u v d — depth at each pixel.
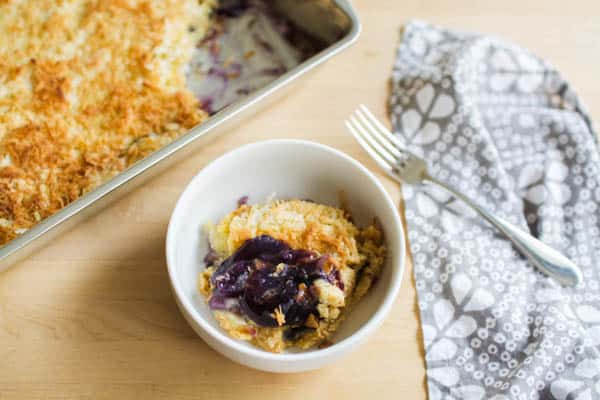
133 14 0.66
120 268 0.59
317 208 0.58
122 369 0.56
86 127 0.63
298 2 0.69
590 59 0.70
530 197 0.64
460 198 0.61
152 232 0.60
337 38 0.69
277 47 0.71
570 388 0.56
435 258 0.60
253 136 0.64
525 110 0.67
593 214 0.63
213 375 0.56
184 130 0.64
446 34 0.70
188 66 0.69
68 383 0.55
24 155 0.61
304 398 0.55
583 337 0.57
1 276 0.58
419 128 0.66
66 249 0.59
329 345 0.54
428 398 0.55
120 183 0.57
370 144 0.64
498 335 0.57
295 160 0.58
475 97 0.68
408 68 0.68
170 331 0.57
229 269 0.54
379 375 0.56
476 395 0.55
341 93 0.67
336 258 0.55
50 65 0.63
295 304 0.53
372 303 0.55
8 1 0.65
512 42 0.71
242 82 0.69
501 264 0.60
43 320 0.57
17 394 0.55
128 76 0.64
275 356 0.51
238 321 0.53
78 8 0.66
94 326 0.57
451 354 0.57
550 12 0.72
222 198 0.59
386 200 0.56
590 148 0.65
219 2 0.71
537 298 0.59
